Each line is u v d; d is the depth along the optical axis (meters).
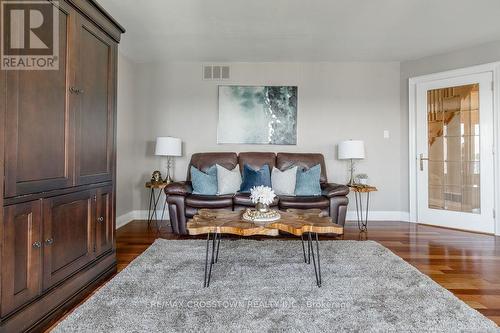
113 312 1.64
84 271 1.92
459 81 3.82
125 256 2.66
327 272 2.25
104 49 2.14
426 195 4.09
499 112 3.51
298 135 4.34
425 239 3.29
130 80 4.23
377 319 1.58
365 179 3.93
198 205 3.35
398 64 4.32
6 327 1.32
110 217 2.26
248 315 1.61
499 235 3.49
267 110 4.33
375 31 3.29
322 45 3.71
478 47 3.66
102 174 2.14
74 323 1.52
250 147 4.33
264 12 2.87
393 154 4.33
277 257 2.58
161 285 1.99
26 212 1.44
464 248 2.95
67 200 1.75
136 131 4.35
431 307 1.72
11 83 1.33
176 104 4.37
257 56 4.12
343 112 4.34
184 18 3.00
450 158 3.91
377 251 2.77
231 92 4.33
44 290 1.56
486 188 3.61
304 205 3.32
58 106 1.66
